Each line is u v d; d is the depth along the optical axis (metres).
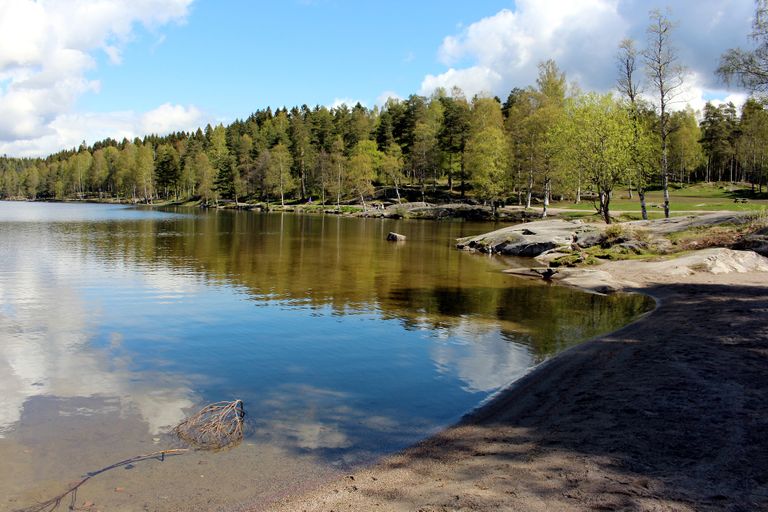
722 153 93.00
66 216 80.44
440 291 20.83
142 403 9.00
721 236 27.28
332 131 123.94
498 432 7.77
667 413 7.73
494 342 13.24
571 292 20.69
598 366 10.77
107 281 22.14
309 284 22.12
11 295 18.73
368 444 7.50
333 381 10.33
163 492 6.09
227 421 8.20
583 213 59.16
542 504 5.41
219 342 13.10
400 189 106.88
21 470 6.55
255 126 153.00
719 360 10.21
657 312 15.98
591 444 6.91
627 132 38.94
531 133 63.44
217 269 26.31
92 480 6.34
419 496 5.88
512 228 39.75
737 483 5.52
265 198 126.31
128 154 156.38
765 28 27.12
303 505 5.80
